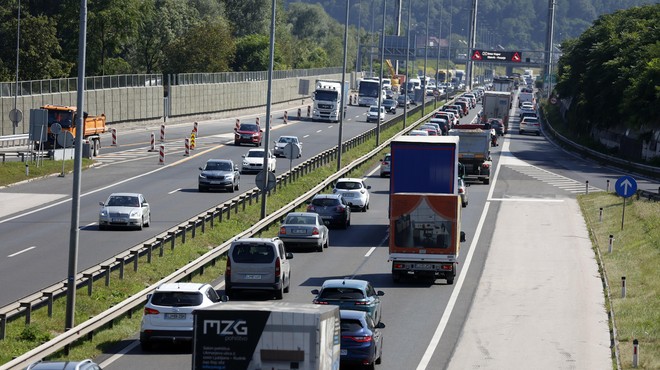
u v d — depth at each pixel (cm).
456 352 8094
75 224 8050
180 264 11306
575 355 8106
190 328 7494
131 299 8506
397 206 11150
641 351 8119
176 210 15638
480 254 13262
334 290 8106
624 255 13262
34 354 6550
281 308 5384
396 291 10756
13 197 16650
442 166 13100
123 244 12494
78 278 9212
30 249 11988
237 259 9888
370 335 7031
